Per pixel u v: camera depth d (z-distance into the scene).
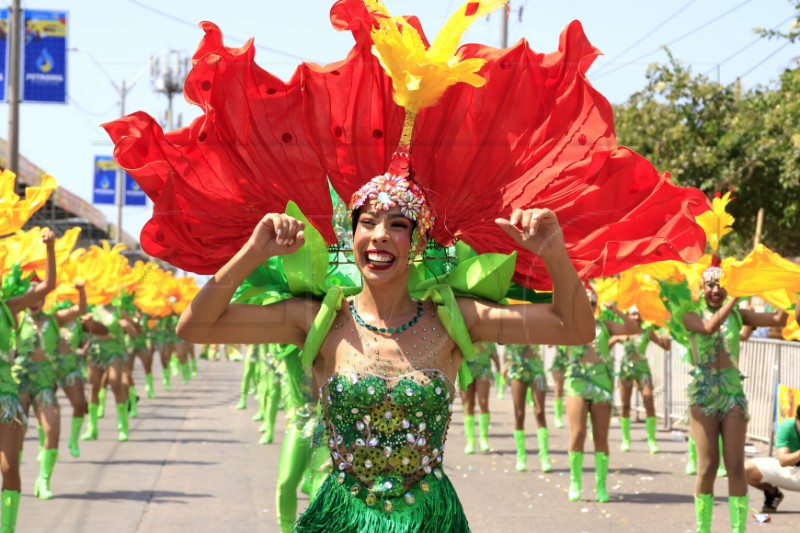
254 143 4.07
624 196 4.00
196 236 4.05
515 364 10.52
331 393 3.66
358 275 4.41
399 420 3.62
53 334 8.80
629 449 12.24
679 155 16.83
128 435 12.71
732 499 7.03
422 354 3.70
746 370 12.06
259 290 4.16
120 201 23.16
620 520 7.91
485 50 4.11
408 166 3.81
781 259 6.14
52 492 8.70
